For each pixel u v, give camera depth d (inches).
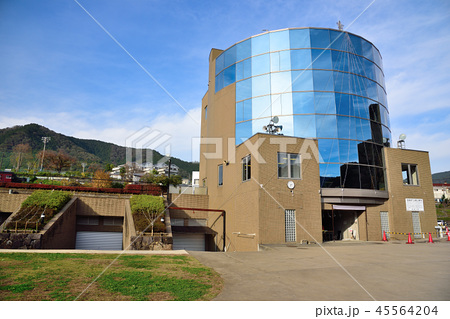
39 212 676.7
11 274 293.9
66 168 3235.7
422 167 947.3
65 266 339.3
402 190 896.9
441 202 2994.6
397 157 914.7
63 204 765.3
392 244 685.9
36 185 946.7
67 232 754.2
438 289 266.8
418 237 886.4
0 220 820.6
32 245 559.8
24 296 232.5
